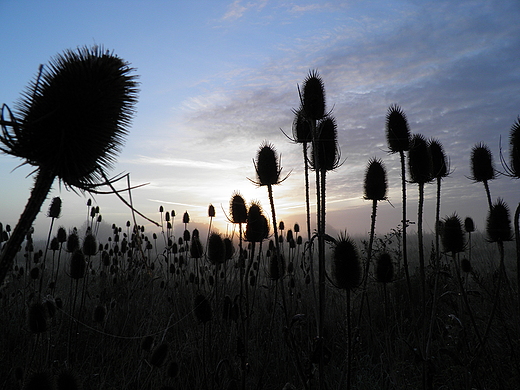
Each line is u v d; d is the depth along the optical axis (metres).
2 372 5.30
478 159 5.77
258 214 4.85
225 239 5.95
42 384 3.12
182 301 8.24
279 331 6.84
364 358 6.32
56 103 2.17
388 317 6.78
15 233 1.81
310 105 3.98
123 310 7.80
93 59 2.60
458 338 5.14
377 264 6.42
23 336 6.02
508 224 4.77
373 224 5.14
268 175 4.40
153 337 5.20
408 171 5.18
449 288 7.11
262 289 9.38
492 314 4.53
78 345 6.75
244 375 4.33
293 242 10.73
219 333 5.38
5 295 7.02
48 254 15.80
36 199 1.95
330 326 7.11
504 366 4.98
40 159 2.05
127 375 5.29
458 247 5.10
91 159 2.31
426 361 4.19
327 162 4.40
